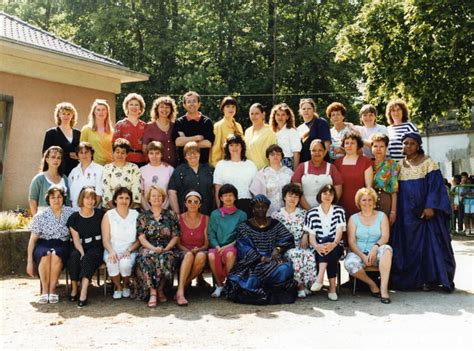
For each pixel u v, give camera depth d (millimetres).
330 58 23766
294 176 6887
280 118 7324
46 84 11328
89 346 4457
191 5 24891
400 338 4602
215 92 22516
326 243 6254
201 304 5984
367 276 6375
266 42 24000
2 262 7703
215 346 4414
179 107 22859
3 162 10273
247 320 5242
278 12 24625
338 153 7453
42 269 6102
